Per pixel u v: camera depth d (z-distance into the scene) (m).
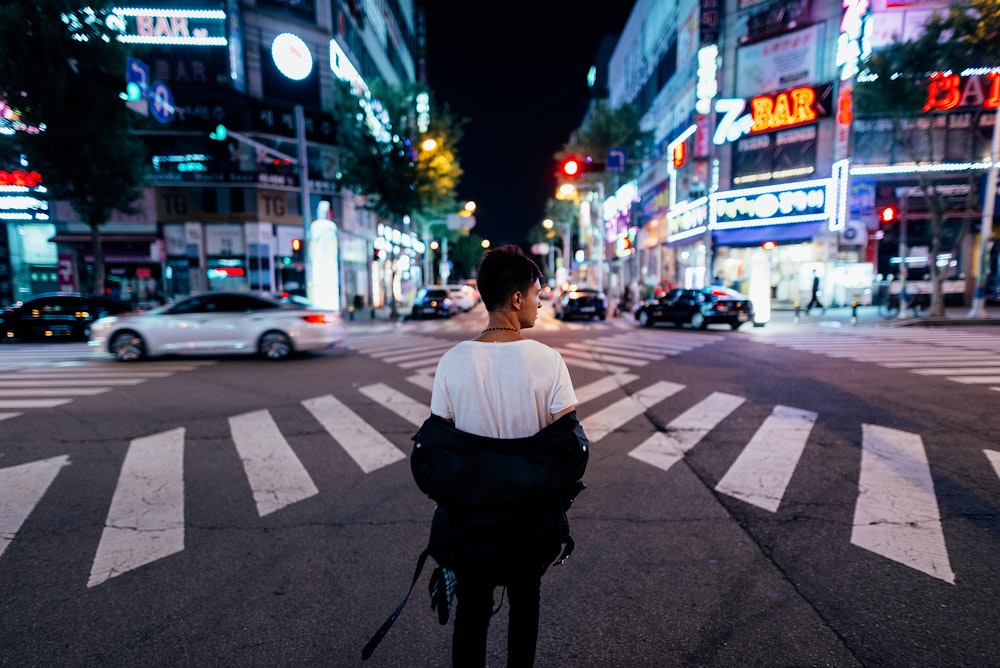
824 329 17.30
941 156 23.53
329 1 31.39
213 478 4.76
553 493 1.64
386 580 3.13
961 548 3.40
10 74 16.42
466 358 1.74
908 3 22.14
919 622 2.68
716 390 8.18
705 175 29.03
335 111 27.25
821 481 4.55
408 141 26.05
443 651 2.54
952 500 4.13
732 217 27.53
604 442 5.75
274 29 29.80
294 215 30.42
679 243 33.59
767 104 25.91
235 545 3.54
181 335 11.63
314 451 5.50
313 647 2.55
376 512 4.06
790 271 26.55
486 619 1.79
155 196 28.56
